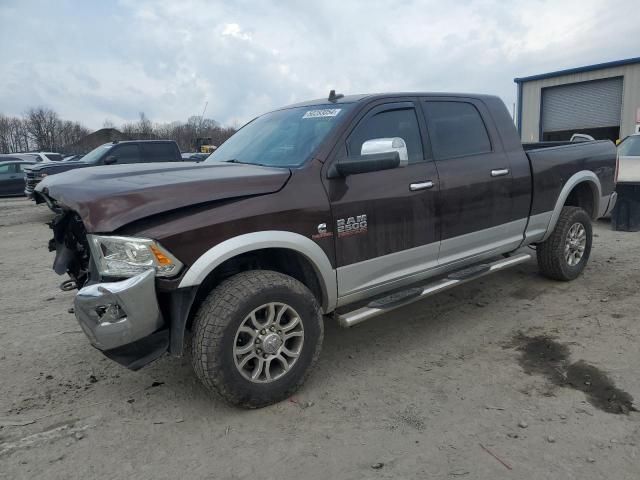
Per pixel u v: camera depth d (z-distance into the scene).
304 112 4.02
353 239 3.47
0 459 2.72
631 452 2.60
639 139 9.59
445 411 3.07
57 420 3.10
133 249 2.72
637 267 5.96
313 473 2.54
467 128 4.38
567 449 2.65
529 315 4.57
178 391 3.42
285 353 3.20
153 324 2.84
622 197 8.22
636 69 22.56
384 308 3.61
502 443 2.72
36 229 11.55
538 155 4.87
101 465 2.66
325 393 3.34
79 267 3.46
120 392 3.43
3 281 6.48
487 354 3.84
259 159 3.76
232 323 2.93
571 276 5.42
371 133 3.71
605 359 3.63
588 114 24.81
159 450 2.78
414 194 3.79
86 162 12.80
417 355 3.88
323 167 3.39
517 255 4.88
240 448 2.77
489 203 4.36
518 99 27.28
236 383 2.98
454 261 4.20
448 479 2.46
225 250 2.90
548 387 3.30
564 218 5.22
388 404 3.18
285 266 3.45
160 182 2.96
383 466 2.58
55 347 4.20
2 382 3.60
